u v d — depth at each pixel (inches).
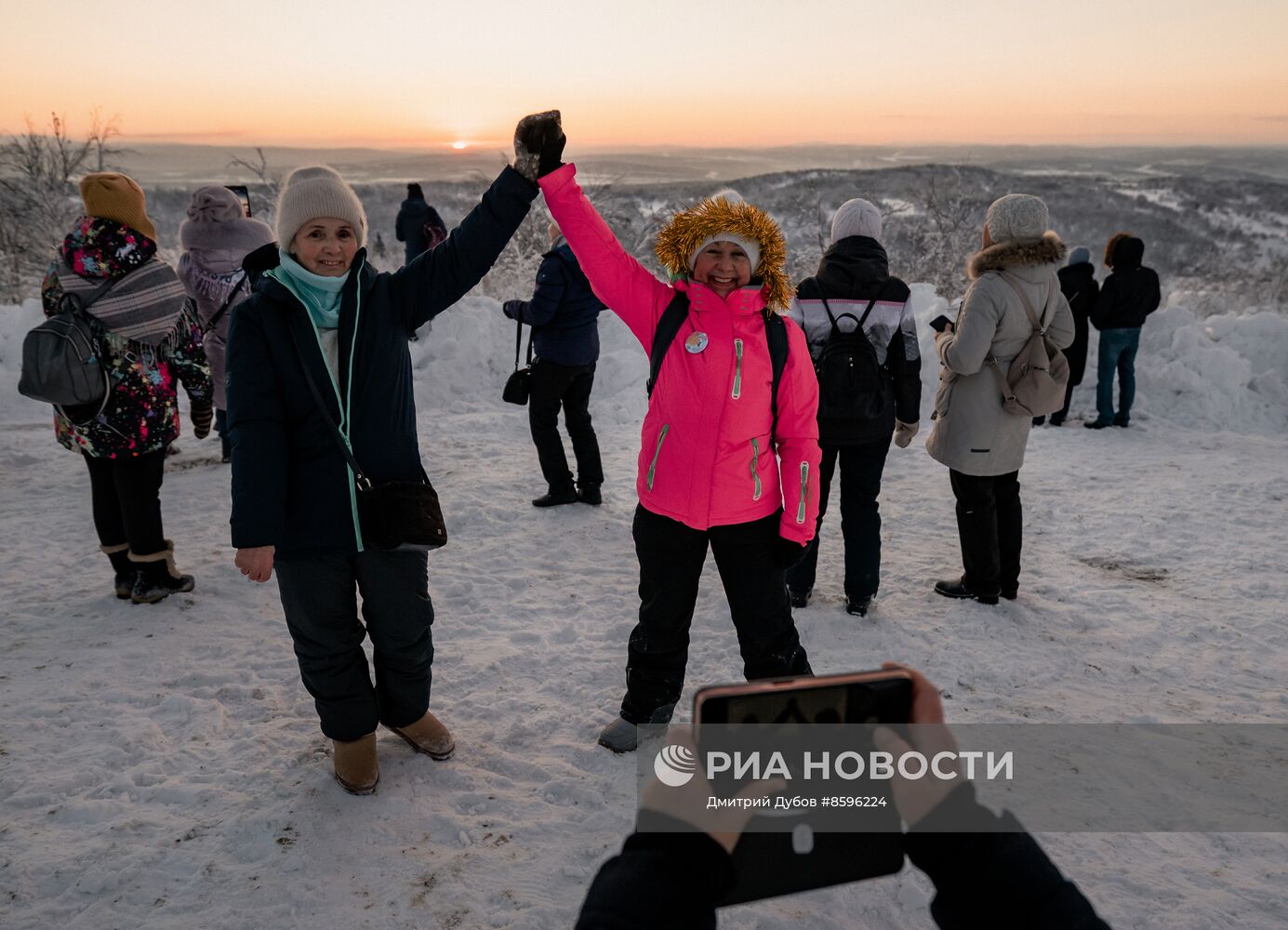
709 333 93.7
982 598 153.5
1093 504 211.2
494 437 264.1
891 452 255.4
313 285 87.0
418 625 97.5
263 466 82.4
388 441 89.9
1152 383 324.5
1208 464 245.1
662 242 96.6
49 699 117.1
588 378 195.8
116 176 137.1
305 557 88.4
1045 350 140.6
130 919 78.8
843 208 135.9
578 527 189.6
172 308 141.0
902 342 135.5
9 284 569.0
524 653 133.1
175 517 191.8
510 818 93.7
